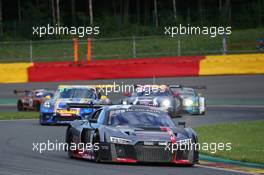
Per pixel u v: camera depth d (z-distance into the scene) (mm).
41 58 143000
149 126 43156
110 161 41281
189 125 75125
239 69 119062
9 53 156500
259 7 182000
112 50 153625
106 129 42031
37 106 107625
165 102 86375
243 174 38719
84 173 36812
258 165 42875
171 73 121375
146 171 38438
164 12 195875
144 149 40750
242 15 181500
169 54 146750
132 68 122562
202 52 136000
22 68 121938
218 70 119750
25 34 173750
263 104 111938
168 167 40938
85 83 133875
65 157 46344
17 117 90500
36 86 142625
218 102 115875
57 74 122750
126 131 41719
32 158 44906
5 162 42031
